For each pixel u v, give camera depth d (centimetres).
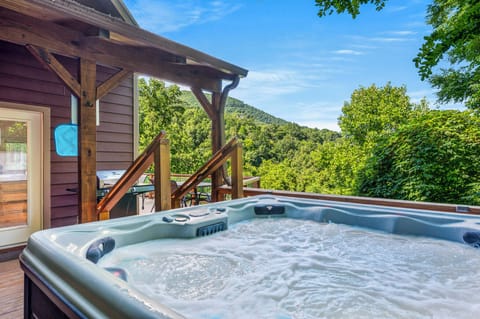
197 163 1695
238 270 195
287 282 177
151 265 199
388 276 184
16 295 229
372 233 257
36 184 394
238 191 346
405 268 196
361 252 225
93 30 269
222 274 188
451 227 223
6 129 371
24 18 247
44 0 223
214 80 434
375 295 161
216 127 439
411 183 454
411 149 466
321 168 1377
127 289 93
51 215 414
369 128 1348
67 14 240
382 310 146
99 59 298
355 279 181
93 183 291
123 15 463
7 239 365
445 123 452
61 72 271
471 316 140
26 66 389
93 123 292
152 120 1609
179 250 226
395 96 1390
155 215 245
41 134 400
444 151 434
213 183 433
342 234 262
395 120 1301
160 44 306
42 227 398
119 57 316
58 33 267
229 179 442
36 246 143
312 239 255
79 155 285
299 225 289
